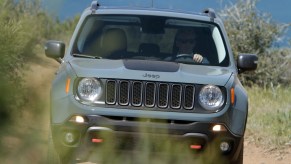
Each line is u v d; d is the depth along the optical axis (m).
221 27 22.56
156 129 18.41
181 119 18.59
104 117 18.50
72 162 19.42
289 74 48.88
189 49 21.69
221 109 18.94
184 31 21.95
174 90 18.92
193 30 22.09
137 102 18.80
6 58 20.17
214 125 18.73
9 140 17.27
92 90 18.81
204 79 19.12
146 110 18.67
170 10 23.48
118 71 18.98
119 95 18.75
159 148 18.48
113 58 21.12
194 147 18.66
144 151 18.48
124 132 18.34
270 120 30.66
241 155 20.12
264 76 48.16
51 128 19.06
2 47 19.62
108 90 18.80
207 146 18.75
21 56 23.41
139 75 18.92
